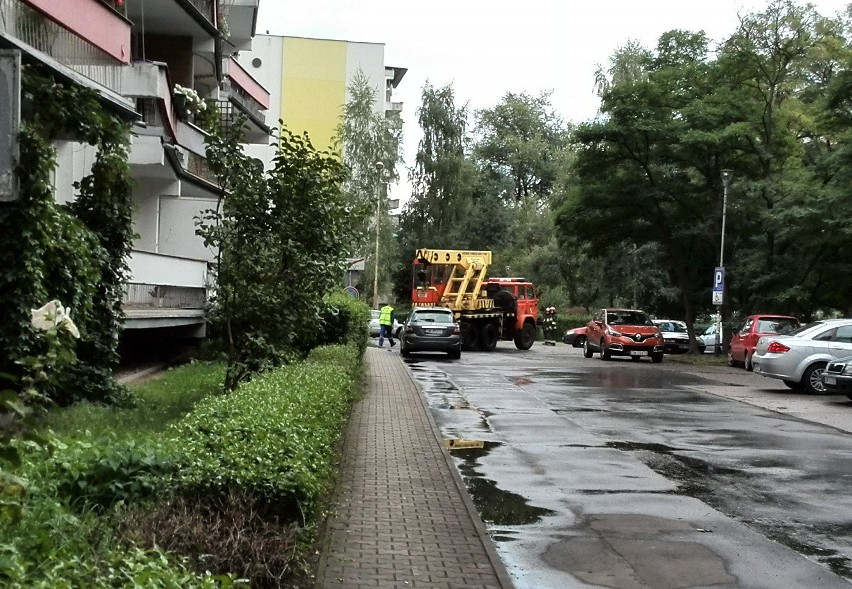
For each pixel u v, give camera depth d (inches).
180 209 1083.9
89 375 518.9
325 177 524.7
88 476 237.6
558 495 368.5
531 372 1035.3
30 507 190.4
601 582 252.1
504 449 483.2
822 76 1675.7
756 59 1386.6
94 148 756.0
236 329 518.3
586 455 468.4
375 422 561.6
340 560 257.3
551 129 3395.7
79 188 537.3
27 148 404.2
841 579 259.8
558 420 606.9
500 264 2645.2
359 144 2208.4
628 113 1396.4
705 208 1450.5
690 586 249.9
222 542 205.8
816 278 1270.9
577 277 2455.7
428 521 312.0
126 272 617.9
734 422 619.5
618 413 655.1
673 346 1660.9
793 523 328.2
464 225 2600.9
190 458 246.1
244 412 300.4
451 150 2539.4
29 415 155.1
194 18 1019.9
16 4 520.7
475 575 251.0
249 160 507.8
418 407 647.8
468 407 673.0
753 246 1386.6
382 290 2345.0
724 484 398.6
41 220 413.7
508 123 3368.6
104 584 150.9
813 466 448.5
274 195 509.7
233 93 1362.0
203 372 780.0
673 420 621.9
